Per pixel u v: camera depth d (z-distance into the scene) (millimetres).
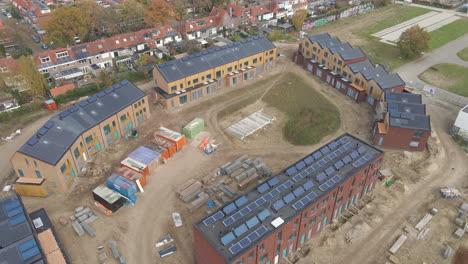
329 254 49188
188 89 84625
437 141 72562
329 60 94312
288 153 69312
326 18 144500
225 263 37750
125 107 71750
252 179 60938
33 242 40344
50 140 59188
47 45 116438
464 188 60750
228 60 91125
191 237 51094
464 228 52719
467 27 139000
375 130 71000
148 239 50688
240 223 42500
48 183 57688
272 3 146000
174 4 132375
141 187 58969
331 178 49312
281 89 92188
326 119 79188
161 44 117750
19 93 88125
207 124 77812
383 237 51781
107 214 54562
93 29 121875
